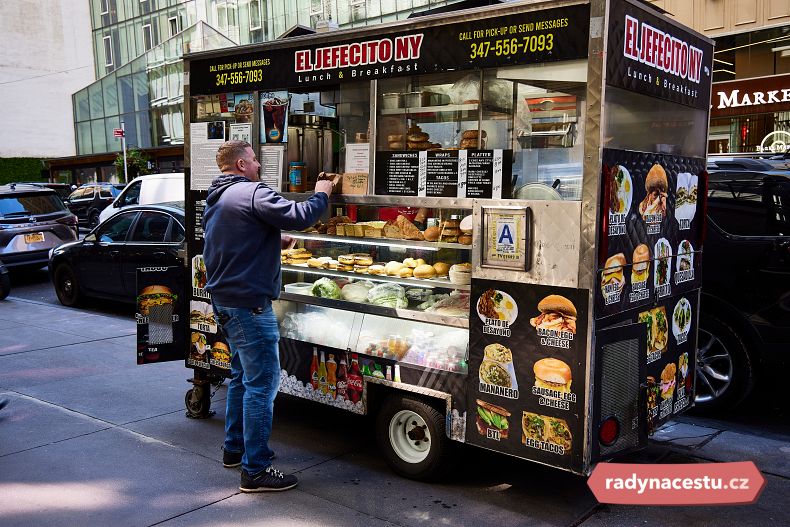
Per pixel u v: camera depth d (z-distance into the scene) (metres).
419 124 3.66
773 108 12.00
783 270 4.38
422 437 3.55
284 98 4.14
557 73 3.04
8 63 40.09
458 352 3.42
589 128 2.87
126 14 35.06
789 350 4.40
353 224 4.00
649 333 3.40
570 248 2.93
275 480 3.46
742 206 4.60
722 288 4.60
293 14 24.20
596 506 3.31
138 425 4.45
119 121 29.91
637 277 3.23
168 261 7.60
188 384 5.39
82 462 3.84
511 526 3.10
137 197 11.91
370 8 20.80
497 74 3.32
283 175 4.19
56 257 8.98
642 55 3.13
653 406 3.52
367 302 3.84
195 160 4.53
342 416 4.64
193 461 3.87
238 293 3.33
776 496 3.41
